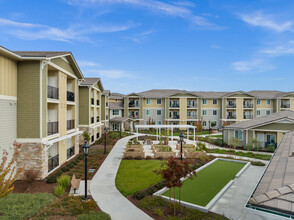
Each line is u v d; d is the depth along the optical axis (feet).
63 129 54.80
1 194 28.35
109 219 25.64
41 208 25.68
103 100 122.42
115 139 103.65
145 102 154.40
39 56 40.81
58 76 51.75
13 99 40.86
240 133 86.99
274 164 22.72
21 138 41.83
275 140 80.12
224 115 153.48
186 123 152.56
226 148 85.51
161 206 30.63
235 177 45.93
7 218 22.34
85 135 78.89
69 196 31.55
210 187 39.50
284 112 92.58
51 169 47.29
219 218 26.96
